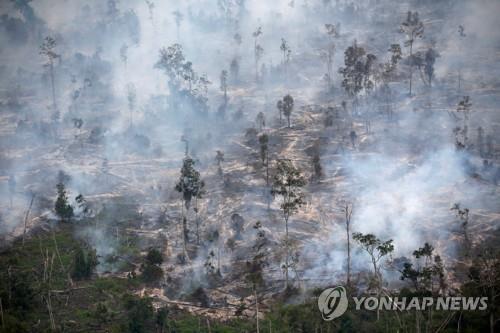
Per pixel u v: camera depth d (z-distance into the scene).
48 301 80.31
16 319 75.69
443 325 73.81
